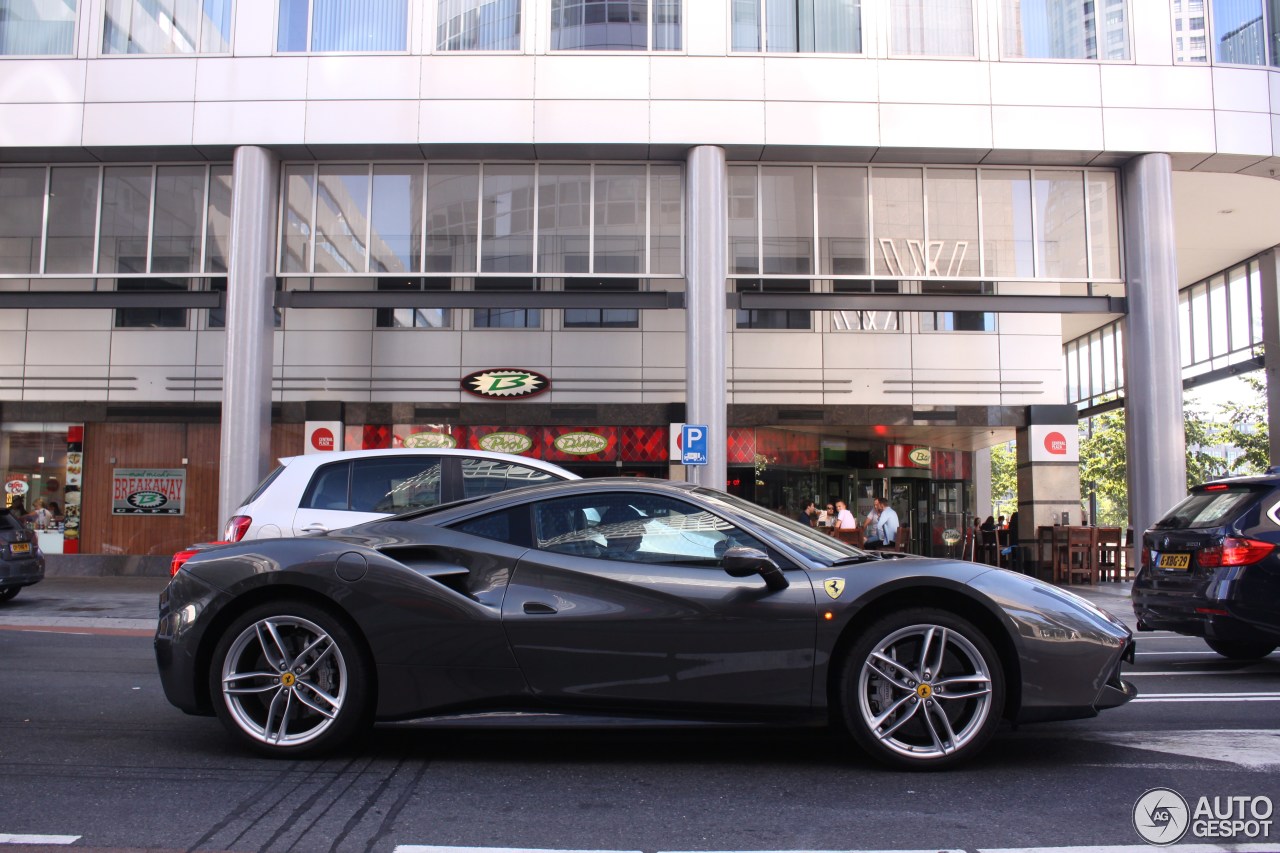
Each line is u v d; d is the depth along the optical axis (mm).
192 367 21375
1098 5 17906
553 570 4625
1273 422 24109
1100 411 30672
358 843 3531
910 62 17609
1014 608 4508
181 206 18062
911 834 3658
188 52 17656
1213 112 17672
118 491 21375
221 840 3557
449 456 7207
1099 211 18250
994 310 17906
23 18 17844
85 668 8039
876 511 19391
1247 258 25469
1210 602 7430
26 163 18219
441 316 21469
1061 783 4355
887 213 18094
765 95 17453
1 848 3459
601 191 17938
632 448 21328
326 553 4676
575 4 17594
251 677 4688
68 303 18047
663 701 4473
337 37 17656
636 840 3588
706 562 4664
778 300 17906
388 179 17984
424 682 4547
